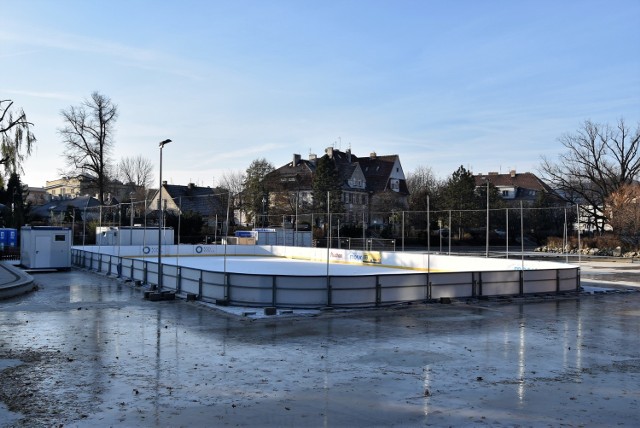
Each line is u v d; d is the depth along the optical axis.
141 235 42.78
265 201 62.34
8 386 7.89
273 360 9.61
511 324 13.55
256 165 63.97
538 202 65.12
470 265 28.58
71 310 15.52
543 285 19.52
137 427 6.25
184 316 14.45
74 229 51.91
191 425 6.32
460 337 11.83
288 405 7.10
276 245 46.94
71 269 31.70
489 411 6.89
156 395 7.50
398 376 8.57
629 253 45.03
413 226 60.78
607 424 6.44
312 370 8.93
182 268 18.73
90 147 54.69
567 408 7.03
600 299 18.81
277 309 15.46
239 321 13.65
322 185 63.56
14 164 29.89
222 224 64.69
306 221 64.50
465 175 62.97
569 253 49.41
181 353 10.12
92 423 6.37
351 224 61.84
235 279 16.06
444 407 7.04
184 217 56.66
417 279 16.88
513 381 8.32
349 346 10.82
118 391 7.67
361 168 82.50
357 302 15.87
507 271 18.69
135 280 22.64
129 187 87.56
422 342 11.26
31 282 20.70
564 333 12.38
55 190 143.00
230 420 6.51
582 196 58.25
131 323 13.38
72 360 9.52
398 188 83.44
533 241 63.81
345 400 7.32
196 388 7.85
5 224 49.97
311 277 15.52
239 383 8.14
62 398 7.34
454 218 61.22
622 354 10.24
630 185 51.72
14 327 12.78
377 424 6.39
